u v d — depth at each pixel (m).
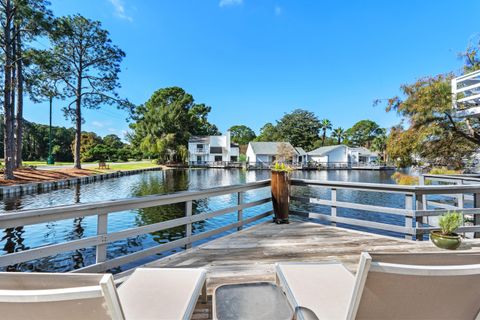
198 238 2.77
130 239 5.33
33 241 5.02
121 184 14.77
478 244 2.83
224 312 1.02
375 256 0.79
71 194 10.73
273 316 1.00
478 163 7.82
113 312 0.70
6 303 0.69
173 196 2.45
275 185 3.67
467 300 0.87
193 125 38.41
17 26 11.45
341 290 1.24
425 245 2.80
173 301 1.19
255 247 2.73
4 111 11.12
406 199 2.96
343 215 8.59
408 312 0.86
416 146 7.75
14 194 9.76
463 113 5.75
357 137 48.28
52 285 0.70
